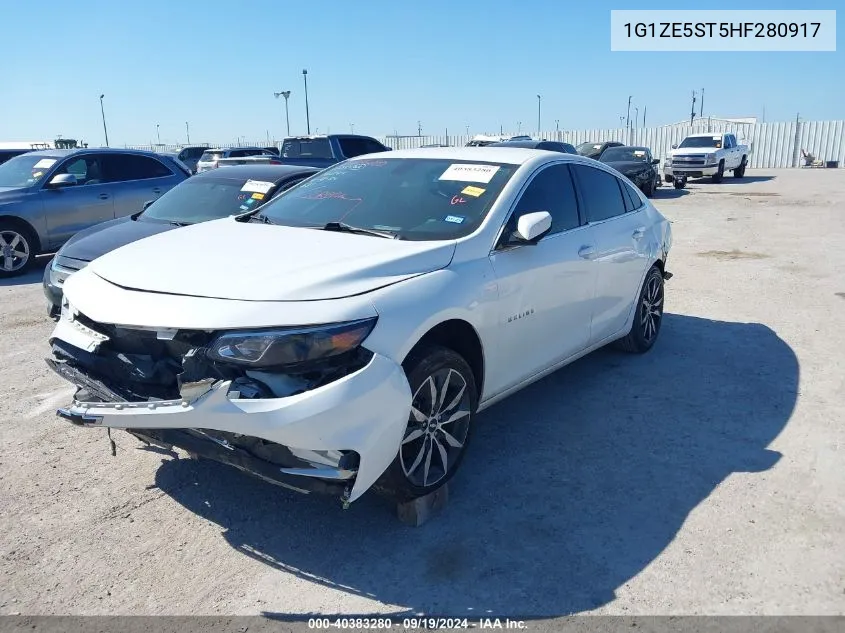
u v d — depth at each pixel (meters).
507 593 2.95
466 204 4.06
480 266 3.70
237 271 3.26
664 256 6.03
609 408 4.84
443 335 3.60
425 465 3.43
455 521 3.48
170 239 3.99
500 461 4.09
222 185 7.61
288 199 4.72
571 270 4.47
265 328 2.88
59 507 3.60
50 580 3.03
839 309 7.44
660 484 3.82
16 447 4.28
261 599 2.92
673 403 4.91
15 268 9.87
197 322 2.93
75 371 3.37
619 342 5.87
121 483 3.86
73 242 6.70
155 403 2.96
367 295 3.12
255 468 2.97
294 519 3.52
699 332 6.63
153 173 11.12
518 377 4.18
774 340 6.36
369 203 4.29
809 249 11.19
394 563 3.16
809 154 37.97
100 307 3.22
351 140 16.97
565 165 4.79
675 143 41.00
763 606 2.85
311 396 2.85
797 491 3.74
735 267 9.83
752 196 21.52
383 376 3.02
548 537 3.34
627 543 3.29
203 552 3.24
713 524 3.44
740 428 4.52
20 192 9.78
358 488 3.00
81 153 10.45
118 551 3.24
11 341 6.52
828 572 3.06
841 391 5.13
